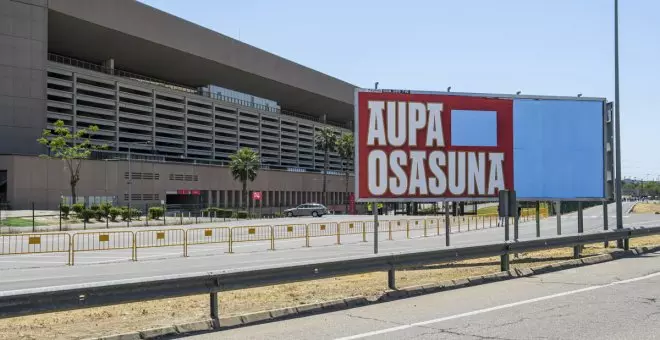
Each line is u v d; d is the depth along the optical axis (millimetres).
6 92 67625
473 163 17984
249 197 97688
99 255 24031
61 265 19828
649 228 19625
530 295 10945
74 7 73688
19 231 39438
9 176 63594
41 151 70000
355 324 8555
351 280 14141
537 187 18703
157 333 7867
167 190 80312
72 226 44750
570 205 72312
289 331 8133
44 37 70875
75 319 9227
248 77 105500
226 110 103188
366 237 34250
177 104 92188
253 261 19844
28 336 7844
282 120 118625
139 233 38312
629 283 12312
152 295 7992
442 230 40938
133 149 85062
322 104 130500
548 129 18875
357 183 16859
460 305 10016
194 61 93562
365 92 17156
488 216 63438
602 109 19500
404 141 17312
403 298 10898
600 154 19438
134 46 83812
